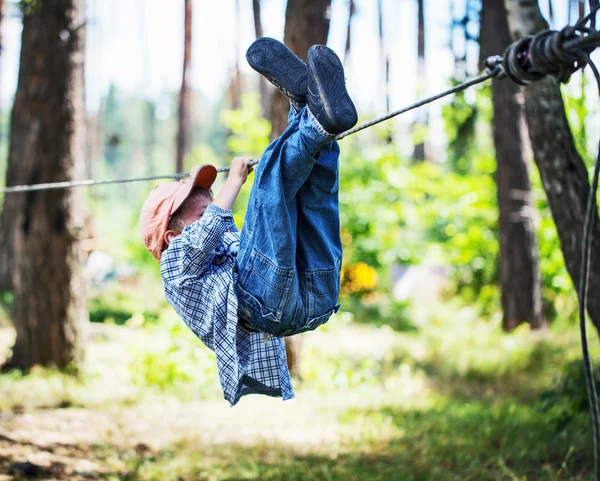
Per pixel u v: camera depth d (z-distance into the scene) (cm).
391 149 1655
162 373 965
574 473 667
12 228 1662
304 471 666
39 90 970
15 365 987
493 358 1188
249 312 351
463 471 671
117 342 1245
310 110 321
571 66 305
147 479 657
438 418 843
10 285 1656
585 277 306
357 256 1656
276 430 809
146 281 1852
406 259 1794
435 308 1842
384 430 805
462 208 1703
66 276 985
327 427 821
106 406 873
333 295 355
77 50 988
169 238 381
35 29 972
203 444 751
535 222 1502
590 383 316
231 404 358
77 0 988
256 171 343
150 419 835
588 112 1003
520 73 317
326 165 338
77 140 997
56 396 872
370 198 1611
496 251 1811
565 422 743
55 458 694
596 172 296
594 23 302
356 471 666
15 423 788
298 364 1020
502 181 1505
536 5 665
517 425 786
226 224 357
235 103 2164
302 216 347
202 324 362
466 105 1620
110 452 718
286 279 336
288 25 998
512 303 1488
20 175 984
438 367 1185
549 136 670
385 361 1193
